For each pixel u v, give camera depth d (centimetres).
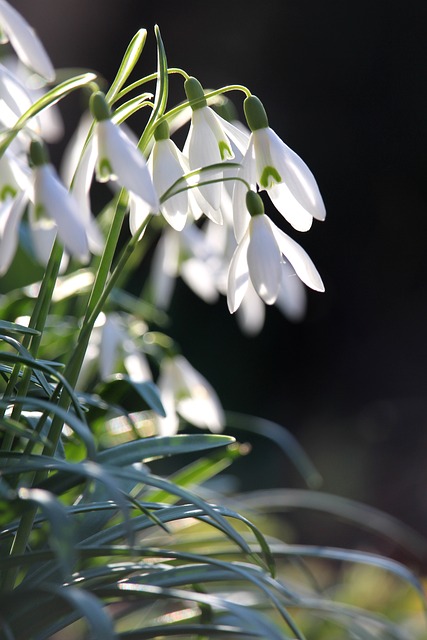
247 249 54
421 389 256
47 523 60
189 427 142
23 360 52
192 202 59
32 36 55
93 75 54
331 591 107
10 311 68
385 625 65
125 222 196
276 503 71
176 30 261
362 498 201
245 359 252
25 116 54
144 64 260
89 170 55
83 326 55
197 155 56
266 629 52
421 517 190
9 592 51
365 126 277
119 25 259
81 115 227
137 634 56
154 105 56
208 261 75
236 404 249
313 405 257
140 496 68
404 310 279
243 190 56
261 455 202
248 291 75
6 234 57
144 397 62
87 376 72
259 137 55
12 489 55
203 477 68
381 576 106
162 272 77
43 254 63
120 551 53
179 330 240
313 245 278
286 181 55
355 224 281
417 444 223
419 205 281
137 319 76
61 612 54
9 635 52
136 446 56
